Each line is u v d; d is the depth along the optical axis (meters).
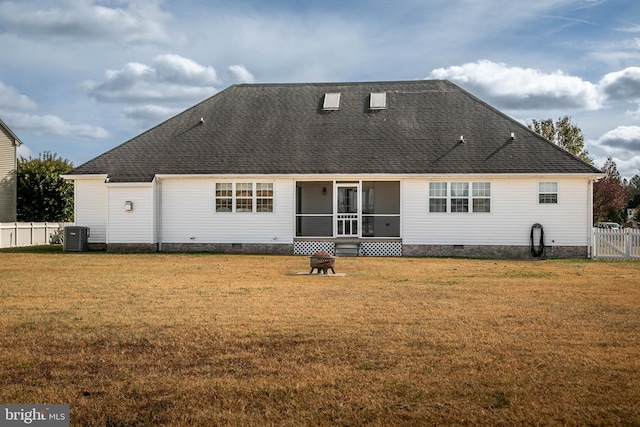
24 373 8.11
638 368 8.28
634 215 96.31
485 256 27.89
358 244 28.34
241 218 28.89
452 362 8.54
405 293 14.80
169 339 9.77
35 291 14.94
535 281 17.48
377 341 9.64
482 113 30.91
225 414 6.82
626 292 15.12
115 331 10.27
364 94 33.00
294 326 10.66
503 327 10.69
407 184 28.27
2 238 33.47
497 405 7.02
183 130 31.33
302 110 32.09
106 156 30.31
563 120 57.97
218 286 16.05
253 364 8.48
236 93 33.69
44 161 46.28
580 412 6.81
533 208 27.69
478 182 27.98
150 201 28.78
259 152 29.53
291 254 28.47
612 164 68.12
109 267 21.19
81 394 7.38
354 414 6.80
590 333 10.24
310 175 28.22
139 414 6.84
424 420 6.66
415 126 30.42
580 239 27.48
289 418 6.71
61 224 39.50
